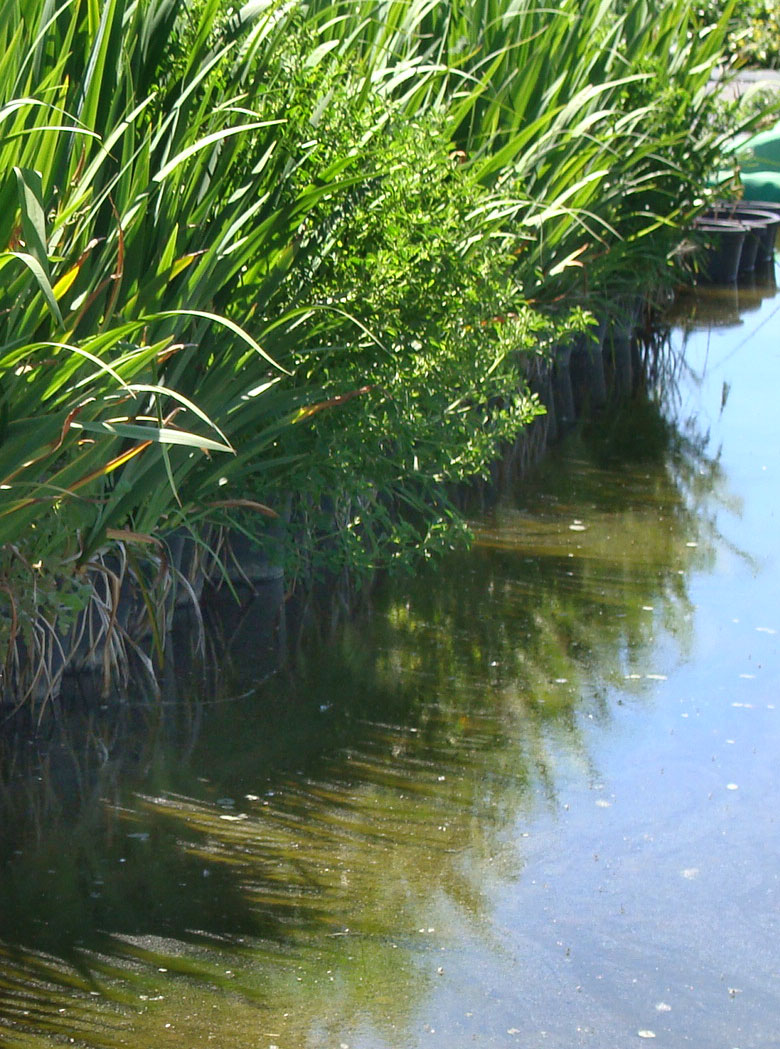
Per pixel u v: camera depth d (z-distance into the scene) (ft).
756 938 10.34
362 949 10.05
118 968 9.70
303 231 14.15
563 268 23.04
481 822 11.87
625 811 12.10
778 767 12.94
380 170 13.87
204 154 12.92
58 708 13.62
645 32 27.37
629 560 18.16
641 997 9.61
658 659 15.23
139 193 12.00
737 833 11.78
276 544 16.60
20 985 9.45
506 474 21.84
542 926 10.41
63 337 10.71
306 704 13.98
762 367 28.68
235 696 14.11
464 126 22.17
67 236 11.54
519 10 22.77
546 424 24.63
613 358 28.09
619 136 25.58
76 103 12.28
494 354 16.85
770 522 19.65
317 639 15.58
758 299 35.06
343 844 11.45
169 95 13.21
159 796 12.11
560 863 11.27
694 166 28.25
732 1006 9.54
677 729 13.66
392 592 17.06
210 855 11.21
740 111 30.55
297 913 10.46
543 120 18.16
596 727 13.67
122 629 14.24
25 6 12.16
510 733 13.51
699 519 19.77
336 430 15.19
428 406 16.14
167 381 13.08
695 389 27.04
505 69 22.33
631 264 28.53
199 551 16.05
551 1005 9.48
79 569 13.29
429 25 22.56
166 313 9.89
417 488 20.36
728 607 16.63
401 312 14.87
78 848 11.24
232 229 12.55
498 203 16.44
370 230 14.34
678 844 11.59
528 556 18.28
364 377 14.97
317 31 14.97
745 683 14.66
